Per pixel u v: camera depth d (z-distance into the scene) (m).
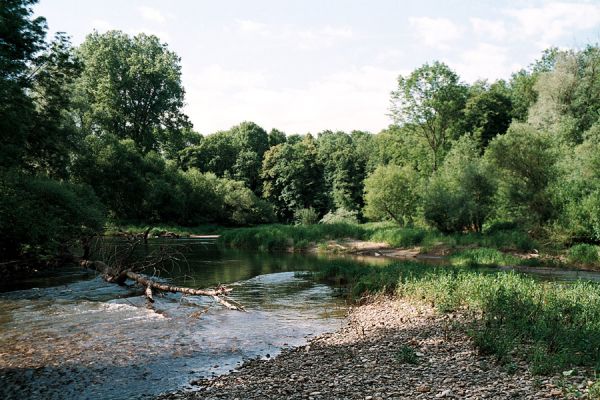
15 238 21.80
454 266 28.27
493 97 69.25
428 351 10.36
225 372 9.68
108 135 54.28
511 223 38.38
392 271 20.67
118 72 60.62
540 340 9.69
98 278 21.86
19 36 25.77
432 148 59.75
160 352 11.02
